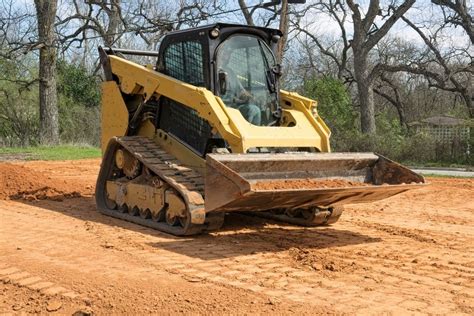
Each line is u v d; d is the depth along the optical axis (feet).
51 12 105.60
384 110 139.74
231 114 30.19
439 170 83.10
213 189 26.45
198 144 32.24
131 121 36.19
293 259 25.89
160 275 22.76
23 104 119.14
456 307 19.67
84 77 127.65
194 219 28.89
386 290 21.48
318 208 33.04
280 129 31.14
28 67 122.31
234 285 21.65
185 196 29.17
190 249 27.35
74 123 123.34
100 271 23.15
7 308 19.36
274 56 33.96
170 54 34.58
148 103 35.32
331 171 30.27
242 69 32.71
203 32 31.96
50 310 18.98
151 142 35.09
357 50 113.29
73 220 34.78
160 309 18.92
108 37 122.21
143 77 34.60
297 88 144.97
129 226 32.94
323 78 112.16
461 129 97.25
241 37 32.91
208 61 31.65
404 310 19.22
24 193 44.01
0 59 115.96
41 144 107.24
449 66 128.98
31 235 30.04
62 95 123.85
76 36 122.01
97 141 122.93
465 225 36.11
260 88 33.24
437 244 29.68
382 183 31.04
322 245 28.96
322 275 23.38
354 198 28.63
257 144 29.40
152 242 28.68
